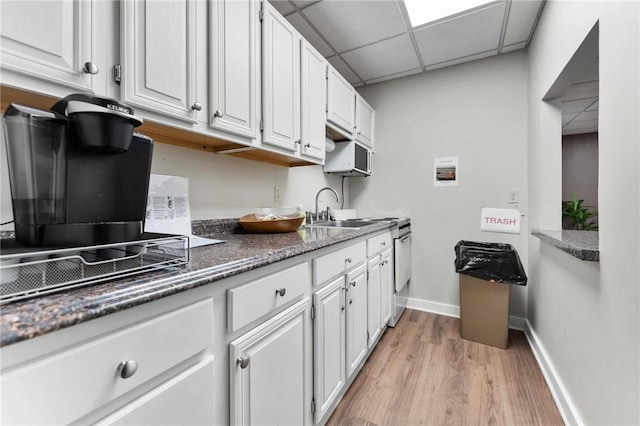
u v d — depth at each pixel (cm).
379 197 293
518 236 234
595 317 107
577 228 421
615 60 91
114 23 82
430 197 269
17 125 56
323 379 121
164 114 95
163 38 93
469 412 137
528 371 170
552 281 162
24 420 40
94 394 47
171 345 60
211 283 71
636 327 80
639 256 79
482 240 247
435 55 239
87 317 45
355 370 161
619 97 89
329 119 201
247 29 126
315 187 252
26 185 58
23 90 67
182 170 138
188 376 64
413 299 277
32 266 56
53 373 43
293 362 102
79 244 63
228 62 116
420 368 174
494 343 200
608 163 96
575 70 143
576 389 125
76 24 73
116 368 50
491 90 243
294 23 195
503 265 198
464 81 253
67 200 62
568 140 468
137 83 86
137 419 54
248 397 81
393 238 233
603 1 100
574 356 127
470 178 252
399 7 181
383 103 290
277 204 204
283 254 94
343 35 209
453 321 245
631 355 83
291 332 101
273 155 166
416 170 275
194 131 107
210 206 152
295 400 103
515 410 138
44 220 59
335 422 131
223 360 75
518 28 203
